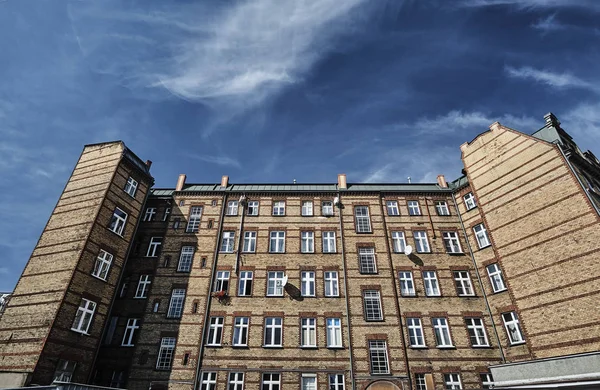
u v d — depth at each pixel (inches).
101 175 1088.2
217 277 1117.7
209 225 1235.9
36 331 797.2
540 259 872.3
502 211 1007.0
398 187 1338.6
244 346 986.7
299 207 1270.9
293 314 1039.6
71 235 959.0
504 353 958.4
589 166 970.7
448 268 1122.0
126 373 958.4
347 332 1007.6
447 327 1018.7
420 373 947.3
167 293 1090.1
